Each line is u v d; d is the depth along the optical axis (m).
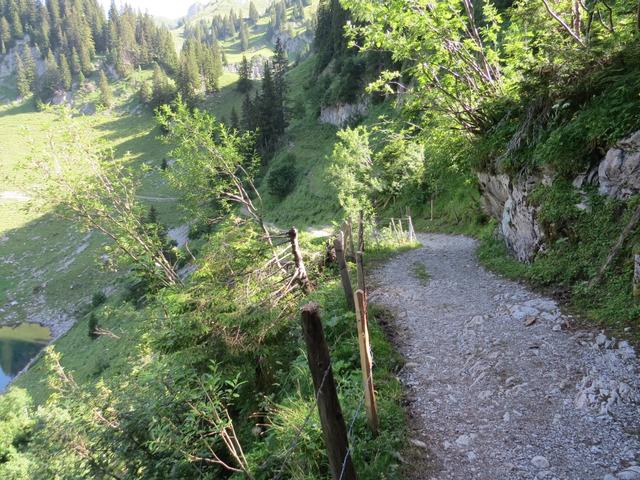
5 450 19.47
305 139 88.31
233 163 14.71
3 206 106.31
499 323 7.38
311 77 119.06
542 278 8.68
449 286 10.38
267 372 7.36
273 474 4.70
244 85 154.88
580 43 9.09
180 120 14.45
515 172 10.72
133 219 15.72
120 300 46.81
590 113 8.11
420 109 13.66
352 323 7.86
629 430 4.29
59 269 83.75
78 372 38.22
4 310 73.81
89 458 6.27
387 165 34.28
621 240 7.03
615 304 6.51
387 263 14.33
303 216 55.00
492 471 4.11
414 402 5.43
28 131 14.86
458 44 11.66
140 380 6.66
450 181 27.86
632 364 5.25
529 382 5.44
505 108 11.14
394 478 4.07
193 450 5.43
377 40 12.23
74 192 15.00
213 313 8.09
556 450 4.24
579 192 8.38
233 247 10.65
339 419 3.49
